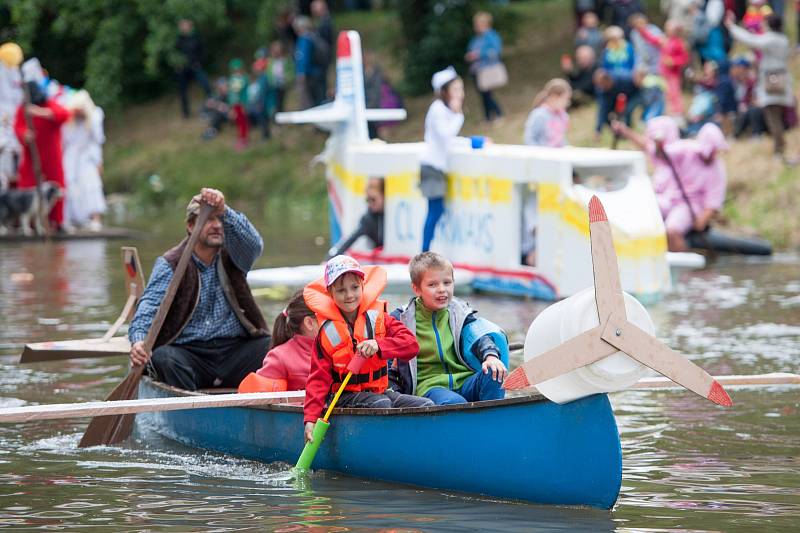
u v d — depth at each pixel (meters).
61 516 11.88
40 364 20.05
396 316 13.79
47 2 64.44
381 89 47.81
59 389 18.08
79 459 14.28
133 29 63.97
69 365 19.98
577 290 25.28
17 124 39.72
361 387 13.28
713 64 38.62
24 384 18.42
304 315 14.58
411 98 56.25
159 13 61.00
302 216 48.25
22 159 40.12
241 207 52.78
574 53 54.84
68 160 41.88
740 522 11.52
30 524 11.63
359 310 13.12
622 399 17.14
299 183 54.06
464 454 12.27
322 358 13.09
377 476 12.97
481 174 27.39
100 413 12.90
